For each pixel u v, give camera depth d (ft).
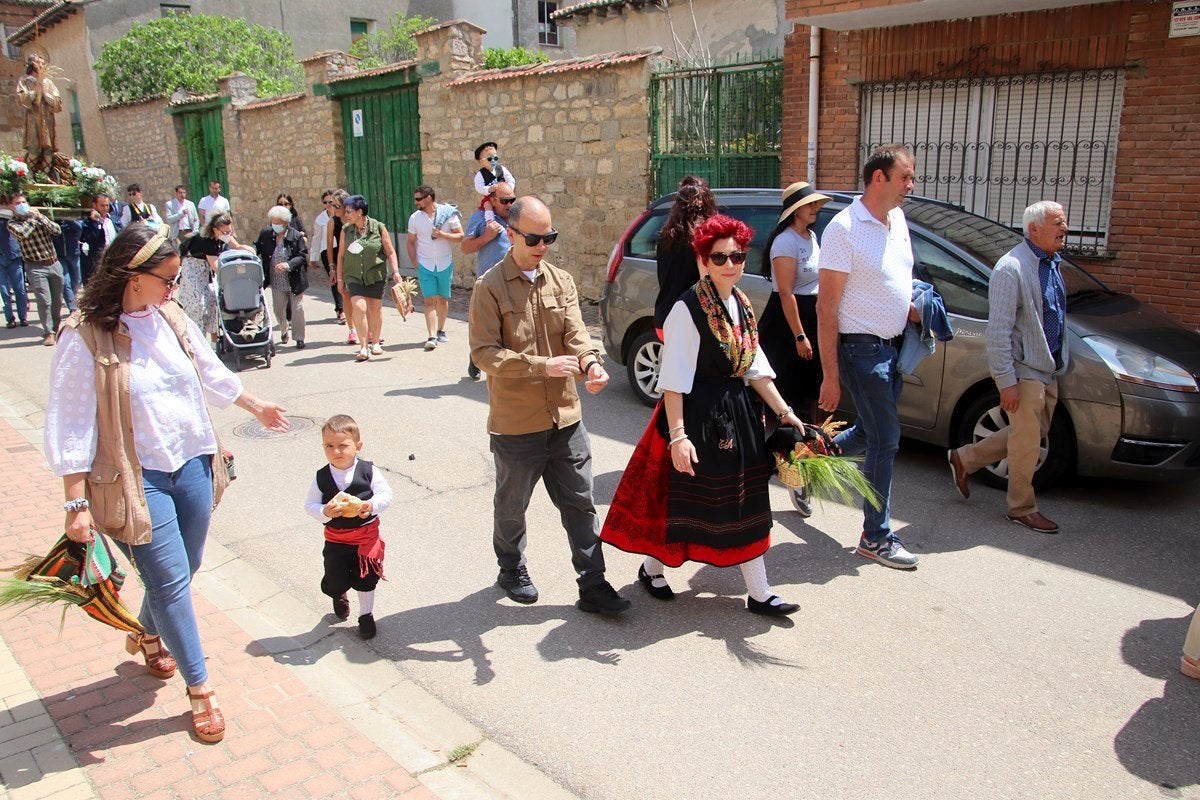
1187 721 11.44
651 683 12.40
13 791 9.91
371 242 31.86
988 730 11.30
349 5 91.50
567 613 14.38
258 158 64.03
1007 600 14.51
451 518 18.20
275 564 16.38
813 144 33.06
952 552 16.21
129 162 82.07
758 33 47.62
